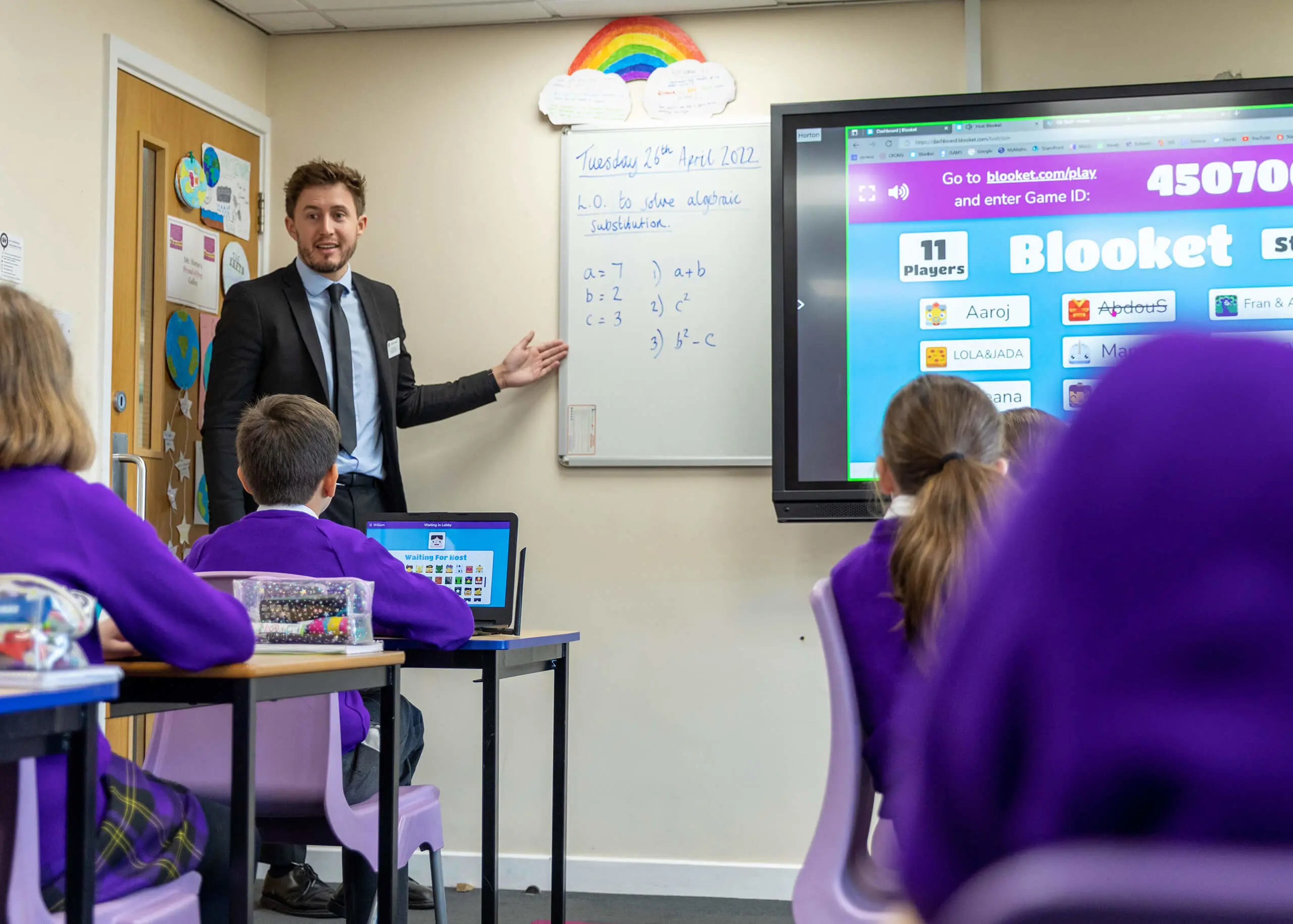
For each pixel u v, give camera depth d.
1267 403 0.45
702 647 3.68
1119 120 3.46
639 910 3.43
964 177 3.52
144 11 3.41
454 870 3.73
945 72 3.65
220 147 3.76
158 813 1.66
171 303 3.53
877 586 1.66
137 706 1.91
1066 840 0.44
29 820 1.33
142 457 3.39
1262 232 3.41
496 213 3.86
